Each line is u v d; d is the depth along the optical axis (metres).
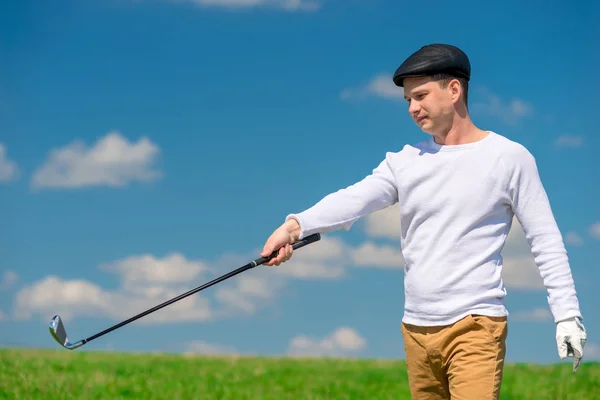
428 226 3.35
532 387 7.25
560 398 6.86
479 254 3.28
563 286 3.24
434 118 3.35
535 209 3.30
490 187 3.28
